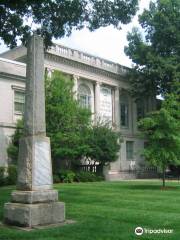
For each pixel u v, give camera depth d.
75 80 39.78
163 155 23.91
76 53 40.00
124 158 45.75
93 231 9.45
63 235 9.05
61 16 18.69
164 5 44.22
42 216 10.46
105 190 21.47
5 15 18.00
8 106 32.22
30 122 11.12
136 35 45.66
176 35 43.66
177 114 24.58
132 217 11.54
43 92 11.48
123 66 46.44
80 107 32.12
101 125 35.03
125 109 47.78
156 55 43.78
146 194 19.08
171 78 43.22
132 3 19.16
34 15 18.55
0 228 10.09
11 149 30.67
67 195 18.39
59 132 29.67
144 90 45.25
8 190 21.95
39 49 11.56
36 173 10.84
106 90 44.56
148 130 24.89
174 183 28.95
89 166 34.69
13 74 32.72
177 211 13.02
